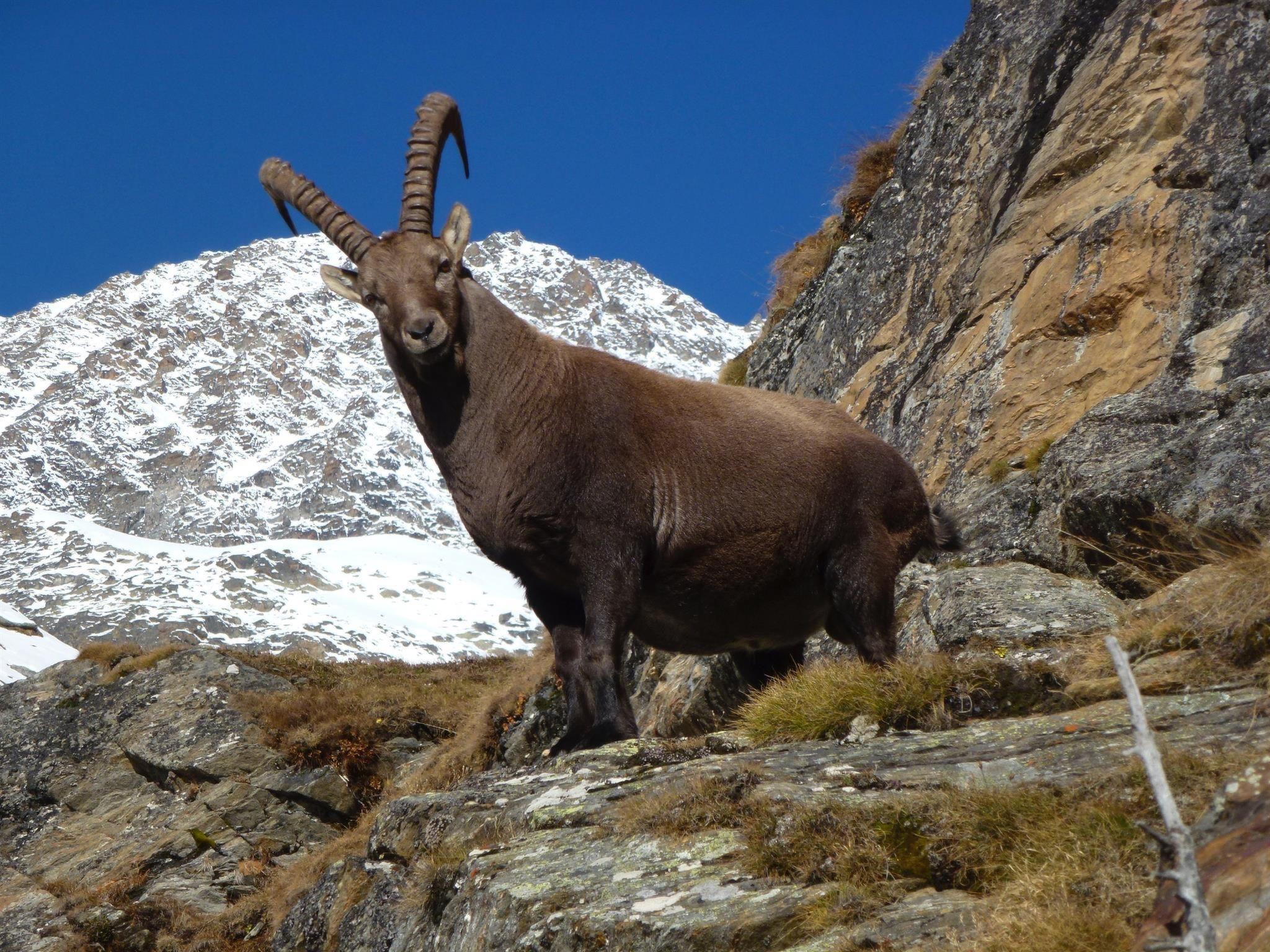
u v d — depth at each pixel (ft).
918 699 42.42
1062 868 27.20
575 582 52.19
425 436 54.03
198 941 135.13
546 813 42.57
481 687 182.60
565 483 51.06
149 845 159.43
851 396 94.38
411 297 50.47
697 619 53.62
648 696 89.71
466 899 39.11
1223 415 56.13
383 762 165.27
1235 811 25.41
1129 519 53.72
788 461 52.39
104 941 143.64
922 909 28.32
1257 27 74.33
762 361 113.60
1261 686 36.04
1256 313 61.05
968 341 81.51
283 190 55.31
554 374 52.24
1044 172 82.79
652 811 37.47
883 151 118.32
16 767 177.78
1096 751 33.40
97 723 182.50
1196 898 17.76
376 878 50.83
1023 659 43.70
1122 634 43.24
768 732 44.98
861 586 52.21
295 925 67.72
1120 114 79.30
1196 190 70.18
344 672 192.54
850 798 33.40
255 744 168.96
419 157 56.08
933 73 114.62
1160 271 68.90
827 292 106.83
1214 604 40.50
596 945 31.63
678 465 52.08
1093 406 68.08
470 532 53.52
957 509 69.56
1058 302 73.97
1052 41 93.35
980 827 30.27
